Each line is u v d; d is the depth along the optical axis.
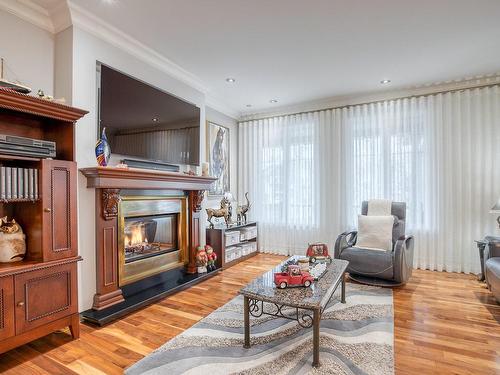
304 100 4.69
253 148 5.29
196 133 3.89
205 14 2.42
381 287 3.18
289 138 4.97
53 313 1.98
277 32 2.71
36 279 1.90
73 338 2.09
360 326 2.26
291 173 4.95
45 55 2.42
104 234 2.54
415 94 4.08
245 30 2.67
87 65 2.48
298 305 1.75
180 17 2.46
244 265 4.25
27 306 1.84
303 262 2.38
